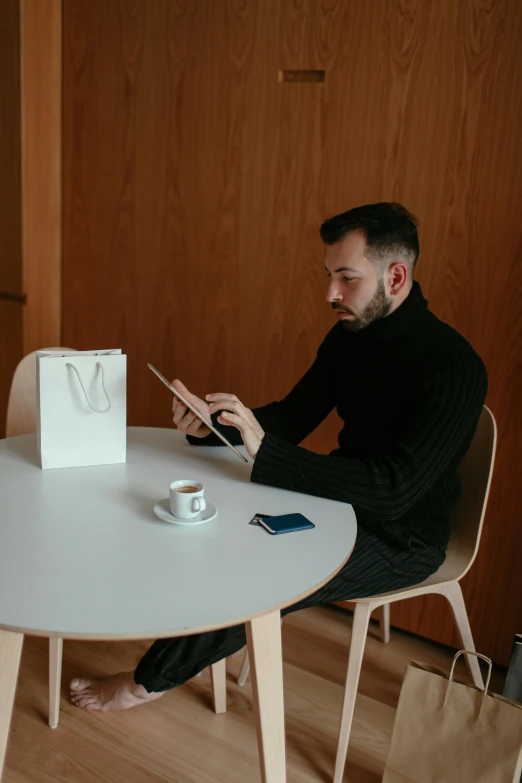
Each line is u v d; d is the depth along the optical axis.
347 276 1.47
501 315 1.86
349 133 2.00
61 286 2.75
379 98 1.94
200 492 1.19
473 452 1.65
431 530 1.55
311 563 1.08
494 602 2.01
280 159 2.14
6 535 1.10
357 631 1.48
